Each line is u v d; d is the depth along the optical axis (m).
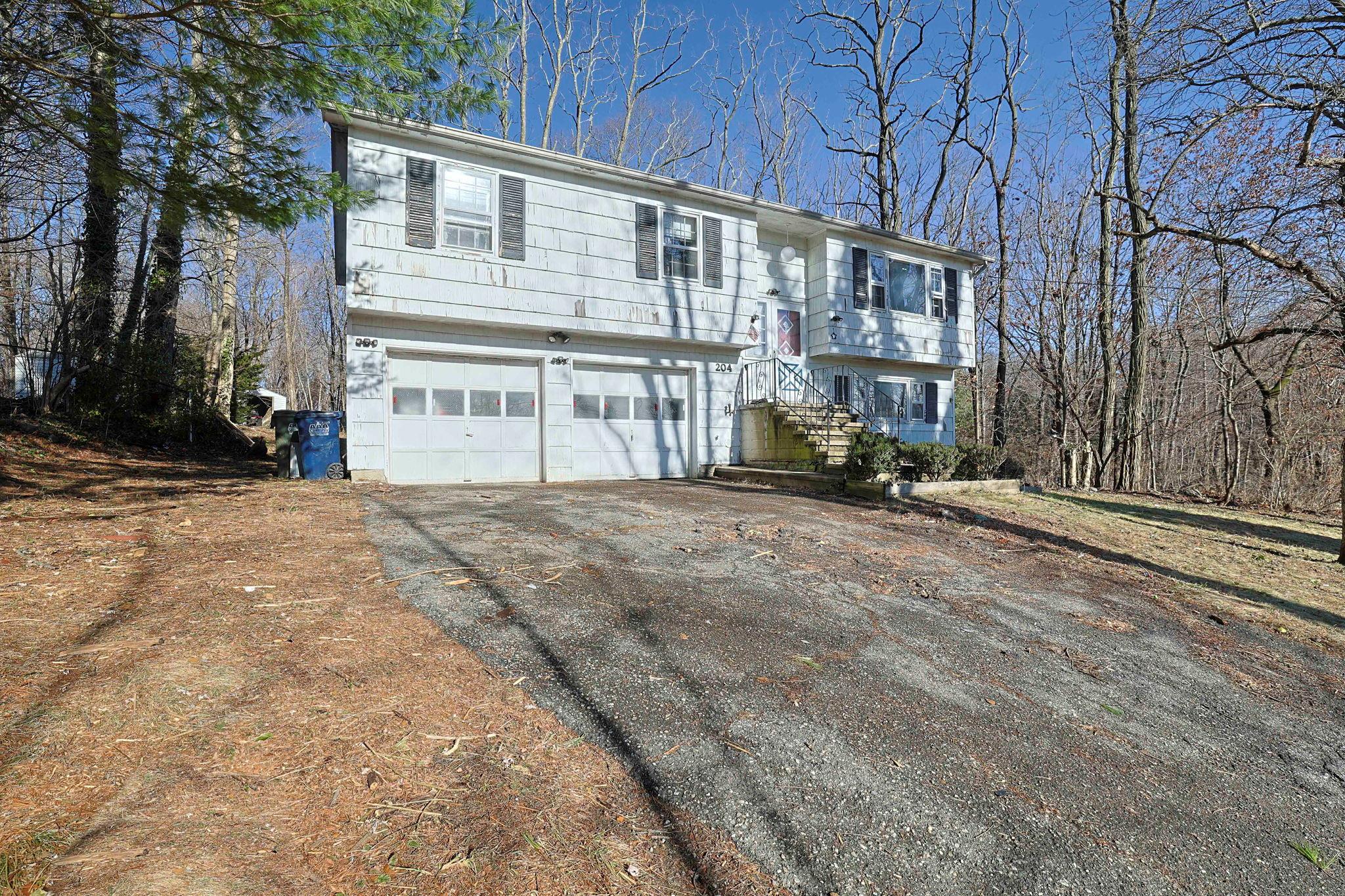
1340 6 7.17
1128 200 8.80
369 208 9.25
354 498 7.84
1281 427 15.91
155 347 12.62
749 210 12.80
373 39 5.45
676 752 2.64
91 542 4.86
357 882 1.77
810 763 2.67
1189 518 10.74
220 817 1.96
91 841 1.79
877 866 2.14
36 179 8.12
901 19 20.72
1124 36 9.11
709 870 2.03
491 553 5.20
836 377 14.74
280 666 2.97
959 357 15.84
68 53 5.45
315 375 42.00
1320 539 9.74
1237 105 7.99
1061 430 18.38
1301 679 4.35
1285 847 2.57
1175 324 17.73
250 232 14.44
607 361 11.74
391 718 2.63
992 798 2.60
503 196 10.35
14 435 9.34
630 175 11.20
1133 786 2.85
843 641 4.05
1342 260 9.30
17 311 10.45
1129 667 4.21
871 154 21.44
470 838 2.01
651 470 12.41
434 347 10.14
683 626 3.96
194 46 5.42
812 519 7.77
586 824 2.16
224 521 5.95
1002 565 6.41
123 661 2.87
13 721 2.33
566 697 2.97
